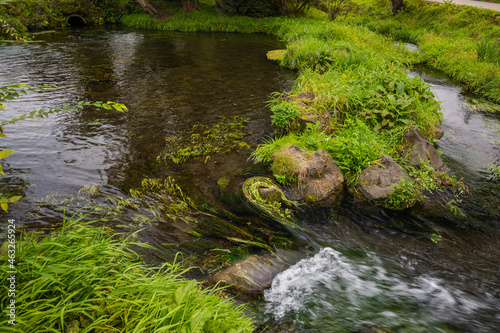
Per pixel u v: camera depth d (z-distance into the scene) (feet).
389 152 19.36
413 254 13.55
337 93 23.81
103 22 73.72
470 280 12.32
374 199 16.71
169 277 9.20
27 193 14.94
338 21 77.77
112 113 24.86
